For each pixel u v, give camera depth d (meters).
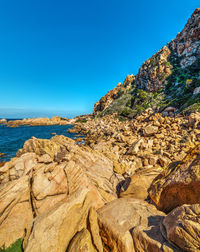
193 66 53.75
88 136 39.31
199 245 2.95
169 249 3.42
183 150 13.52
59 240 4.68
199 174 4.51
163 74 60.16
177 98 37.22
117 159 15.26
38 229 4.81
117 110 69.75
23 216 6.34
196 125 17.94
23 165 11.66
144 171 9.64
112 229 4.82
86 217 5.64
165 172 6.79
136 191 8.10
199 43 56.00
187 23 63.34
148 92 64.06
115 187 9.80
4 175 11.24
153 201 6.88
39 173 8.01
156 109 40.69
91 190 7.12
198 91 30.66
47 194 7.14
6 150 29.64
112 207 6.11
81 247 4.32
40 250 4.34
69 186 7.61
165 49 70.94
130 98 74.00
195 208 3.55
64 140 23.08
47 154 15.85
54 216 5.27
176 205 5.35
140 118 34.34
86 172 10.14
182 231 3.29
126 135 24.86
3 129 68.12
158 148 16.36
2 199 6.62
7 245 5.16
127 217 5.31
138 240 4.20
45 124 92.25
